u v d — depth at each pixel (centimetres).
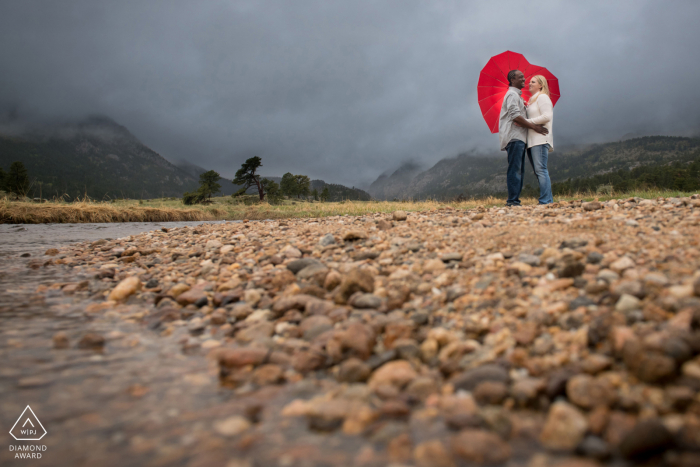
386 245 390
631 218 383
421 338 177
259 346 187
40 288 318
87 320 235
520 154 730
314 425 115
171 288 297
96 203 1731
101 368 160
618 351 135
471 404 119
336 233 521
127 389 140
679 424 99
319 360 161
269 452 101
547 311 182
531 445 101
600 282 204
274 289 288
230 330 217
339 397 133
